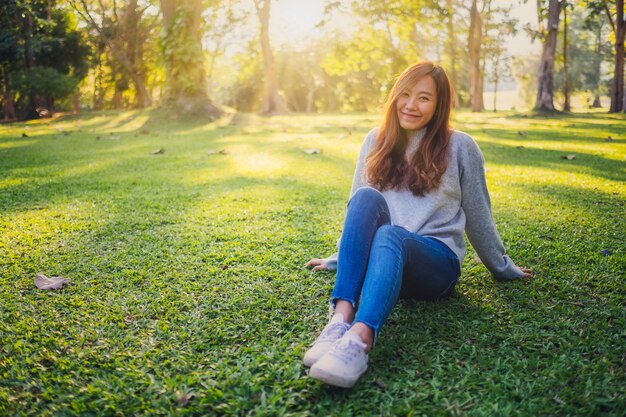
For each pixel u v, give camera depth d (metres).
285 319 1.96
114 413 1.43
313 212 3.57
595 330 1.84
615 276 2.35
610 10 23.45
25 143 7.94
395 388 1.52
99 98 31.89
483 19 27.81
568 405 1.43
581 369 1.60
